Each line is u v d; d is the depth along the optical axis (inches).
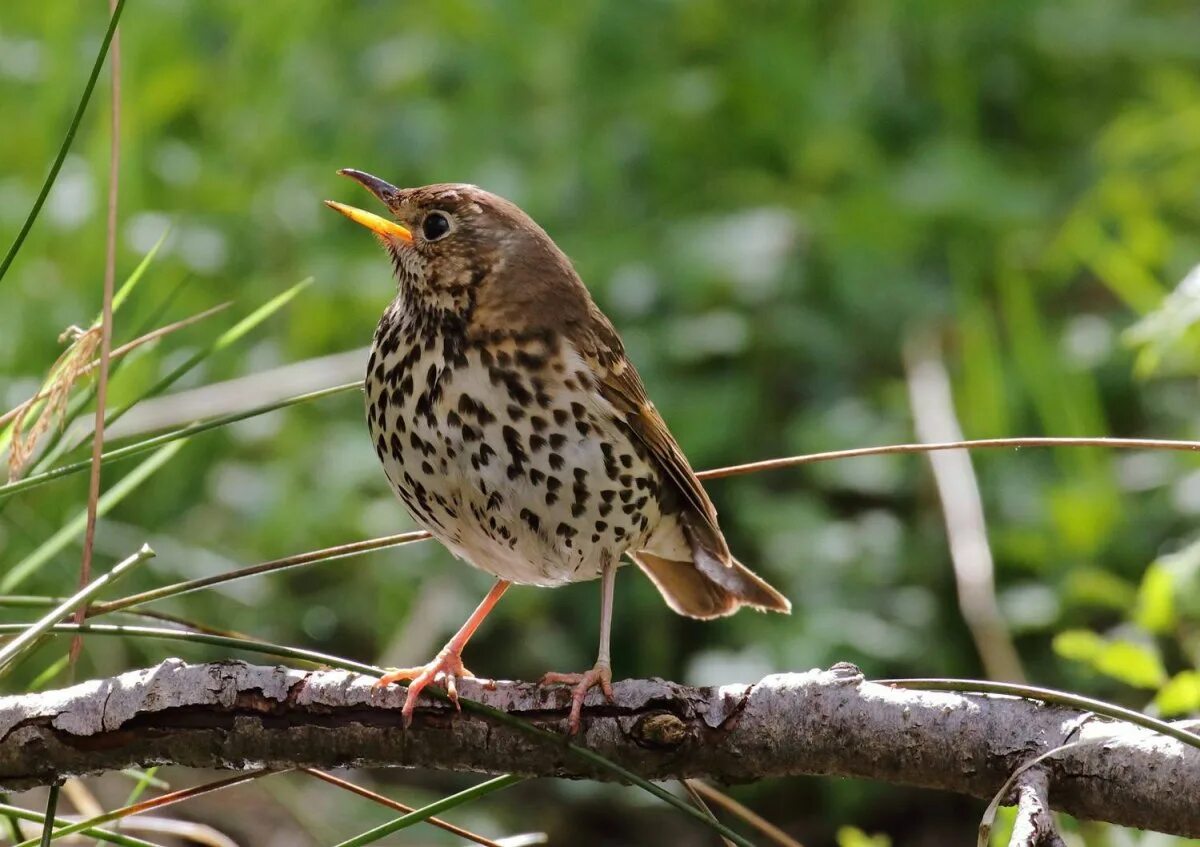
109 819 208.4
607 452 264.7
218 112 551.5
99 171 496.7
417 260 269.1
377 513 457.1
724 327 486.9
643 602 450.3
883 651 430.6
